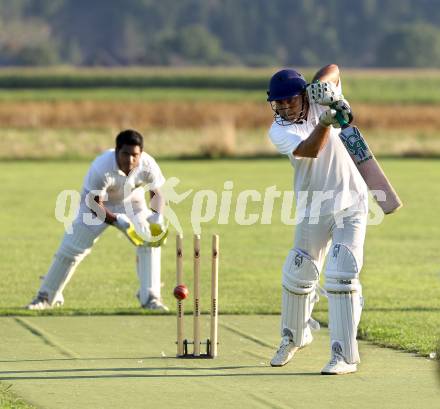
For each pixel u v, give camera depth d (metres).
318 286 30.47
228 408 25.23
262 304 40.81
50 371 29.19
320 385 27.59
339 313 29.08
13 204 76.69
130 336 34.44
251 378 28.44
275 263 52.22
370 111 162.62
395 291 44.31
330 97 27.72
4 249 56.50
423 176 99.44
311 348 32.62
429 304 41.06
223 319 37.84
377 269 50.66
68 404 25.58
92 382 27.89
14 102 183.38
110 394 26.58
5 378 28.34
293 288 29.94
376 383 27.81
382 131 147.12
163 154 121.75
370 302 41.50
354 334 29.16
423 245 58.91
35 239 60.25
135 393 26.69
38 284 45.91
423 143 131.00
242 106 177.50
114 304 40.91
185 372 29.14
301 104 29.02
